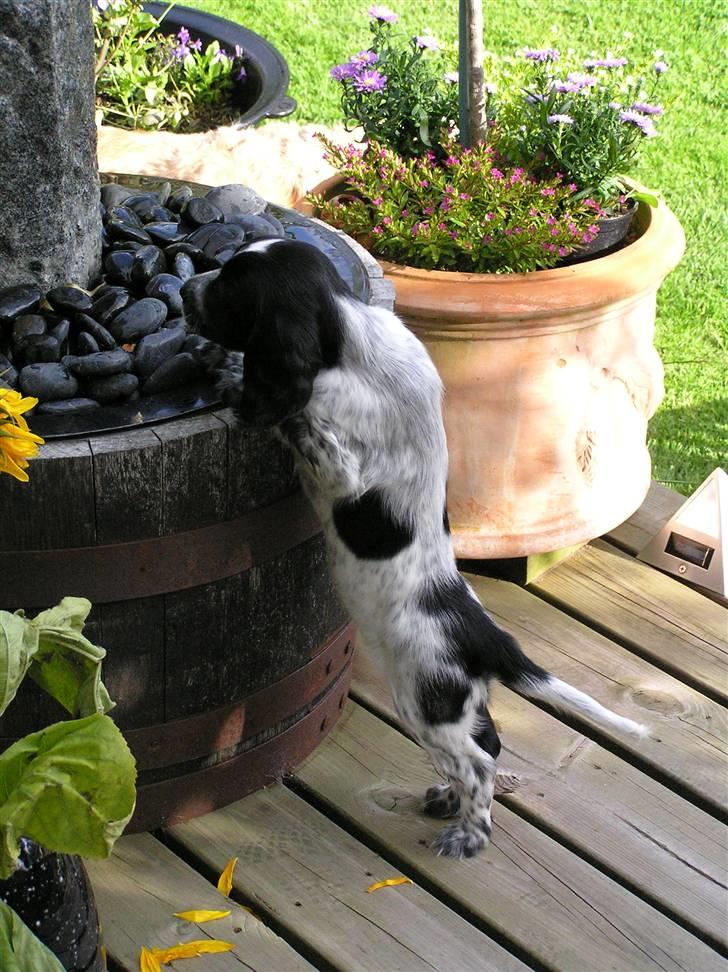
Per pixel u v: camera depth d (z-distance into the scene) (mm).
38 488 2283
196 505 2436
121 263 2820
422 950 2572
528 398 3439
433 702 2617
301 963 2518
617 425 3645
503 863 2795
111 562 2406
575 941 2627
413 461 2535
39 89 2521
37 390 2420
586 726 3229
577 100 3939
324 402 2422
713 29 7781
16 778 1867
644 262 3504
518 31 7555
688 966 2584
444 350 3387
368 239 3754
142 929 2574
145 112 5457
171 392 2512
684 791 3062
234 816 2879
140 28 5672
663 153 6465
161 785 2762
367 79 3832
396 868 2809
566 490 3566
